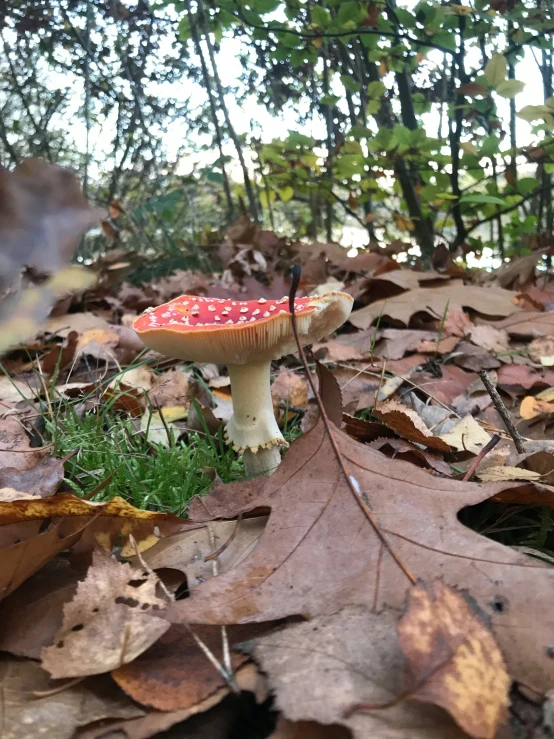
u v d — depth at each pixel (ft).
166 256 2.84
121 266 2.31
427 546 0.58
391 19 2.12
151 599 0.57
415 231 2.73
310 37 2.17
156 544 0.69
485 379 0.91
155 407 1.22
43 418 1.09
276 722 0.48
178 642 0.54
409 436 0.93
